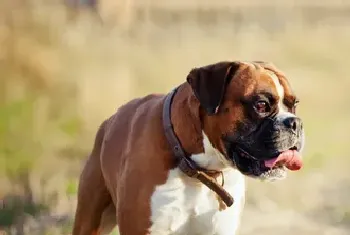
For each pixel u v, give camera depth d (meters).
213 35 27.98
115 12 26.22
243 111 7.50
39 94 16.70
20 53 16.95
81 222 8.89
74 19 22.88
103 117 16.70
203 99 7.49
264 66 7.76
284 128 7.39
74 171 13.62
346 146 17.78
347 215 13.16
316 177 15.42
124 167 7.95
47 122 15.88
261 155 7.47
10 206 11.62
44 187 12.48
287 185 14.78
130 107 8.52
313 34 30.30
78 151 14.80
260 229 12.41
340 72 25.33
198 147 7.71
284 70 25.31
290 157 7.50
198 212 7.89
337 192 14.52
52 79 17.16
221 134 7.61
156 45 24.75
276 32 29.91
